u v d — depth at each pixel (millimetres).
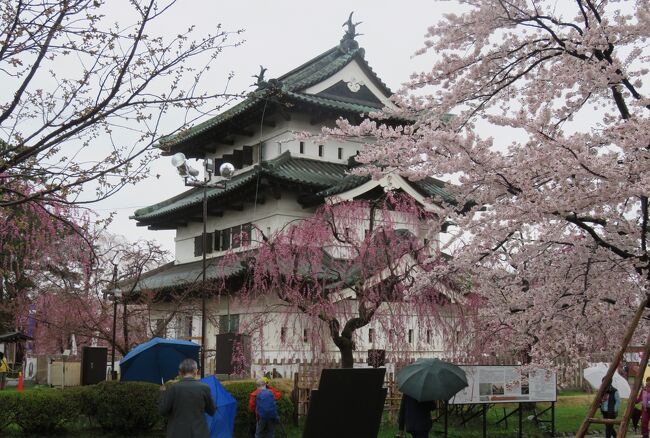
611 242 12859
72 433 19844
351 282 22484
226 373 23922
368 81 35219
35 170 9758
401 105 13930
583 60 12648
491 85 13445
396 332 22297
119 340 29922
